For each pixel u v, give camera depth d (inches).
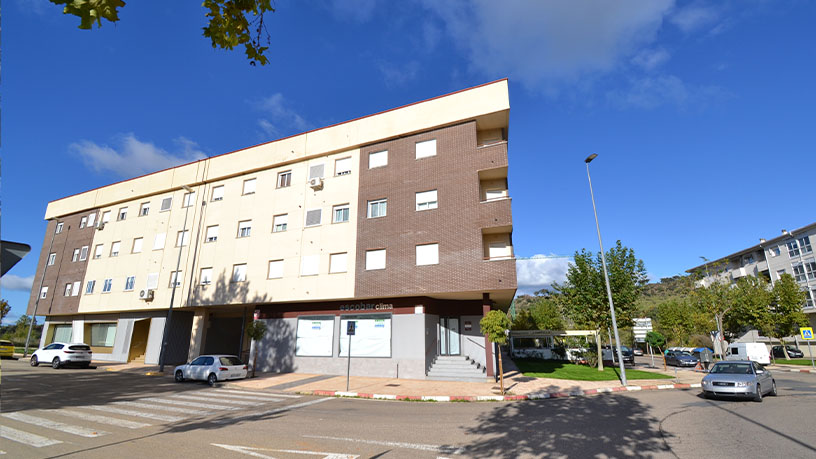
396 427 366.0
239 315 1133.1
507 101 788.0
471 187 774.5
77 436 315.9
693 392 616.4
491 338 570.9
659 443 305.0
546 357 1268.5
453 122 822.5
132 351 1120.8
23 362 1123.3
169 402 502.0
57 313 1254.3
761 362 1222.3
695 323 1599.4
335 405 497.7
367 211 861.2
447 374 743.7
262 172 1005.8
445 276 749.3
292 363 871.7
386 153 879.1
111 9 114.7
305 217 919.0
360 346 816.9
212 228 1026.1
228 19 146.4
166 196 1132.5
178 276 1031.6
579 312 994.1
